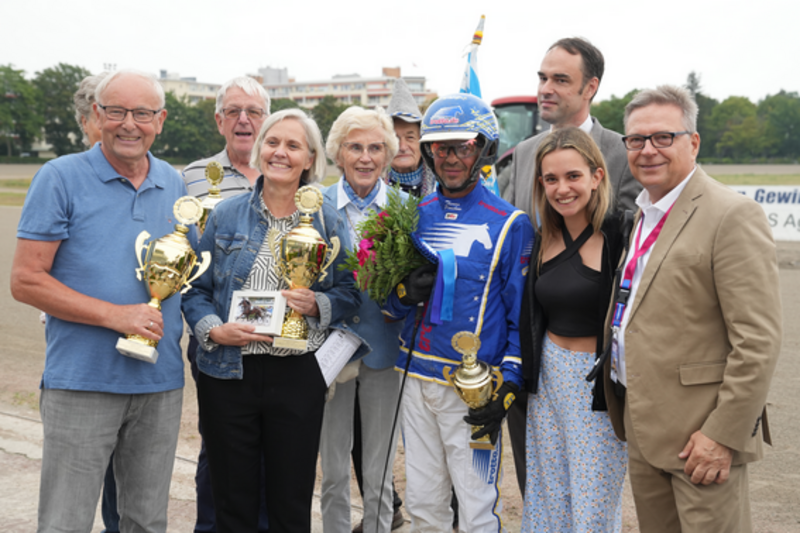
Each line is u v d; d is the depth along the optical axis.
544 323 2.68
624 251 2.47
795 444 4.39
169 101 84.81
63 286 2.42
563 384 2.58
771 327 2.08
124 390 2.53
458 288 2.64
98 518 3.69
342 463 3.18
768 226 2.16
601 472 2.54
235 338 2.54
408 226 2.61
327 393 2.99
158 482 2.73
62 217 2.44
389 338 3.13
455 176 2.67
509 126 11.49
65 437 2.49
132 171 2.62
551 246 2.65
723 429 2.12
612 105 69.75
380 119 3.20
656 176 2.32
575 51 3.36
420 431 2.74
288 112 2.72
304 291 2.64
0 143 90.25
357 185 3.27
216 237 2.76
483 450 2.60
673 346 2.24
